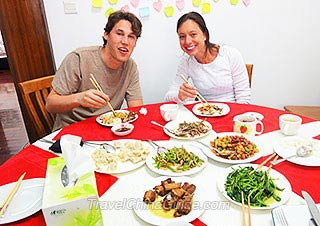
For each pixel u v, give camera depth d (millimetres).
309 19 2441
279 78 2643
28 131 2484
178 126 1230
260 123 1153
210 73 1814
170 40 2389
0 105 4023
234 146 991
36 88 1661
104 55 1561
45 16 2184
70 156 686
